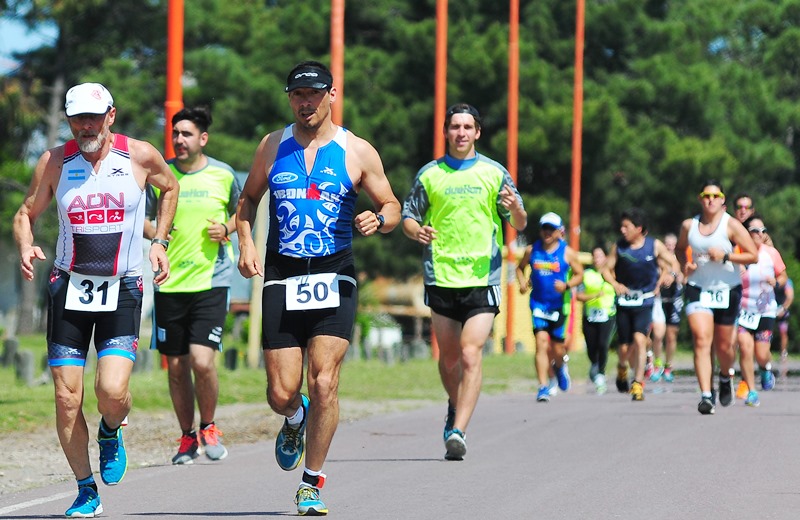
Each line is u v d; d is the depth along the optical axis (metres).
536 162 93.75
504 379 49.16
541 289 37.66
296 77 16.08
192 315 22.34
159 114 104.06
